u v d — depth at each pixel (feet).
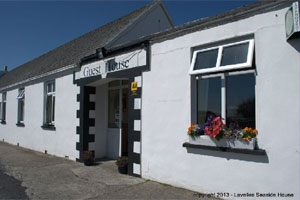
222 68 13.69
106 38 28.25
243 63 12.93
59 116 27.71
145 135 17.74
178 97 15.96
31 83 35.37
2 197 14.37
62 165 22.61
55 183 17.02
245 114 13.35
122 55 20.11
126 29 27.63
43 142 30.81
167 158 16.26
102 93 25.68
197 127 14.57
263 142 12.15
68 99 26.43
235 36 13.57
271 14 12.30
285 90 11.68
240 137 12.65
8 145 38.68
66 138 26.30
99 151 25.23
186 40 15.84
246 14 13.19
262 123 12.26
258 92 12.51
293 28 10.71
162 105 16.83
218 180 13.62
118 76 20.33
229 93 14.10
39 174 19.54
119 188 15.61
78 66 25.02
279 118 11.76
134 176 18.28
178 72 16.08
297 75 11.39
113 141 25.14
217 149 13.53
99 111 25.34
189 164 15.05
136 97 18.60
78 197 14.24
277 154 11.68
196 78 15.52
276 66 12.00
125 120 23.90
